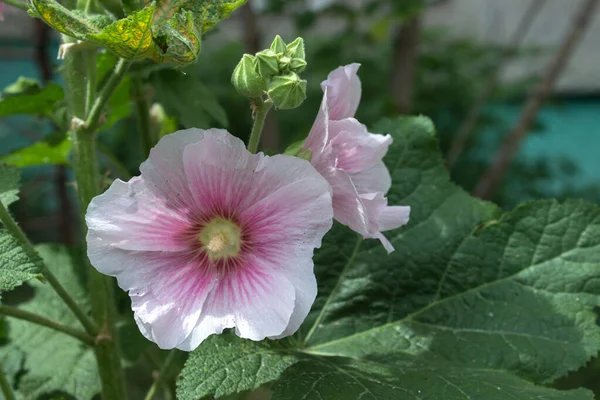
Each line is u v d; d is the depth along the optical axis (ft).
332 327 1.35
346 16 3.47
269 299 1.04
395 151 1.45
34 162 1.90
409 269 1.39
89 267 1.32
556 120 7.69
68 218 2.93
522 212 1.38
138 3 1.10
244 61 1.07
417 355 1.31
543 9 7.14
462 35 5.97
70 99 1.34
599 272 1.32
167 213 1.07
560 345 1.28
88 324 1.30
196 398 1.05
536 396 1.10
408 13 3.27
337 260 1.39
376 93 4.14
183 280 1.07
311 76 4.10
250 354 1.13
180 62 1.08
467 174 5.74
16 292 2.27
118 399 1.33
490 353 1.30
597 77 7.55
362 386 1.12
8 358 1.64
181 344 1.04
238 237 1.10
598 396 3.61
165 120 1.78
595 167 7.75
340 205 1.14
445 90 5.18
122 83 1.65
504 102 5.66
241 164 1.05
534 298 1.34
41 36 2.40
